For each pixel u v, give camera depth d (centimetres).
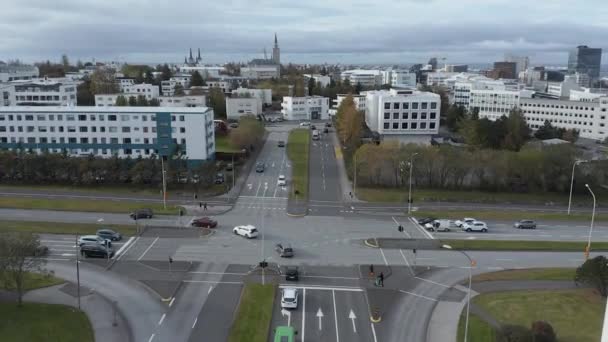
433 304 6047
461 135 17112
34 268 6316
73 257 7219
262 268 6956
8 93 19288
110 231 7962
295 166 13775
